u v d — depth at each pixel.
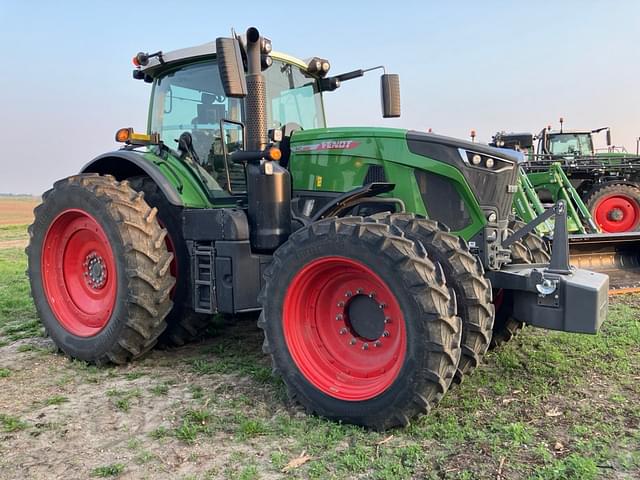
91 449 2.80
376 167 3.91
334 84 5.11
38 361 4.24
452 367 2.85
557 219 3.21
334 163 4.06
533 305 3.24
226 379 3.79
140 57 4.71
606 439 2.78
